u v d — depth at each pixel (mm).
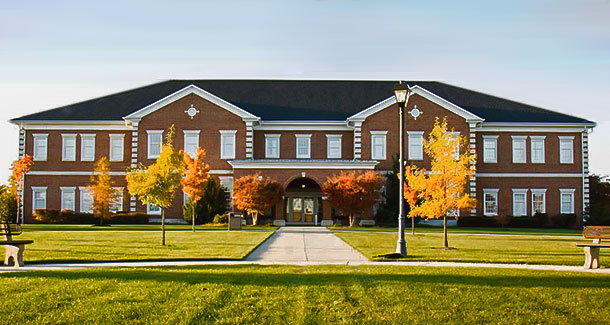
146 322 10695
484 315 11281
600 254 22391
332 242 27734
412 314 11297
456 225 48594
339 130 51438
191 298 12211
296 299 12234
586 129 51844
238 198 43031
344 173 43406
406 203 45438
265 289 13086
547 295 12711
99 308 11383
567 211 51562
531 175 51625
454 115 49281
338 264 18641
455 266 17953
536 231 41750
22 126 50906
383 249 24016
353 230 38688
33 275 15023
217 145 49031
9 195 50156
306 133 51438
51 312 11148
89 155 51062
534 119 51812
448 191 26422
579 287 13539
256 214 44469
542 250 23859
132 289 12969
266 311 11375
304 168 45156
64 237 28500
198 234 32625
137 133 49000
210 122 49125
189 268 16984
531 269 17031
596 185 56812
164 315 11062
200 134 49062
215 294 12500
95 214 45438
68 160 50938
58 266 17719
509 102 54281
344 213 43656
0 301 11812
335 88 55312
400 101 22484
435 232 37875
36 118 50906
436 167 26891
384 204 46688
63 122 50844
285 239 29500
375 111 49438
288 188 50344
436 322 10867
